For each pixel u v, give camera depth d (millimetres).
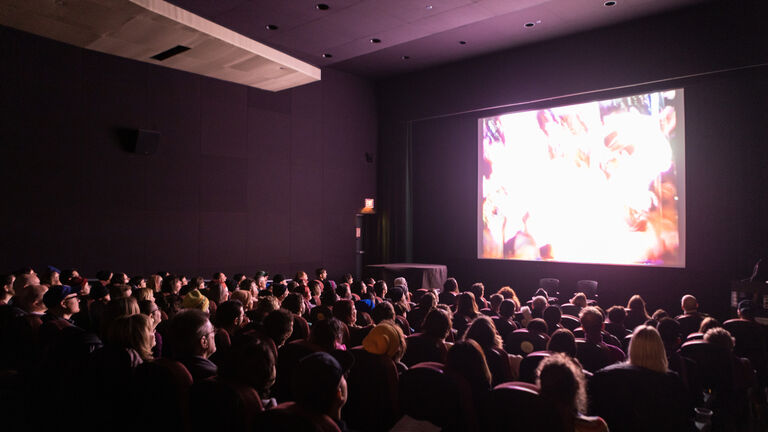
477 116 12562
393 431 2322
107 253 9102
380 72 13523
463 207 13141
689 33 9094
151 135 9461
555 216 11180
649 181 9906
